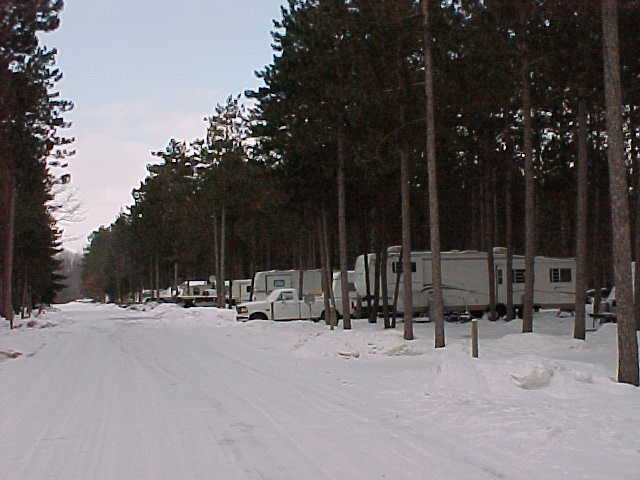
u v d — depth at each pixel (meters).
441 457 8.12
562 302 39.47
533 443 8.74
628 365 13.56
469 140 29.42
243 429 10.04
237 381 15.55
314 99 27.44
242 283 59.81
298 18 28.36
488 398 12.09
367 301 36.56
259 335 30.47
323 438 9.30
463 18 21.12
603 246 46.69
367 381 15.09
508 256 33.38
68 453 8.72
